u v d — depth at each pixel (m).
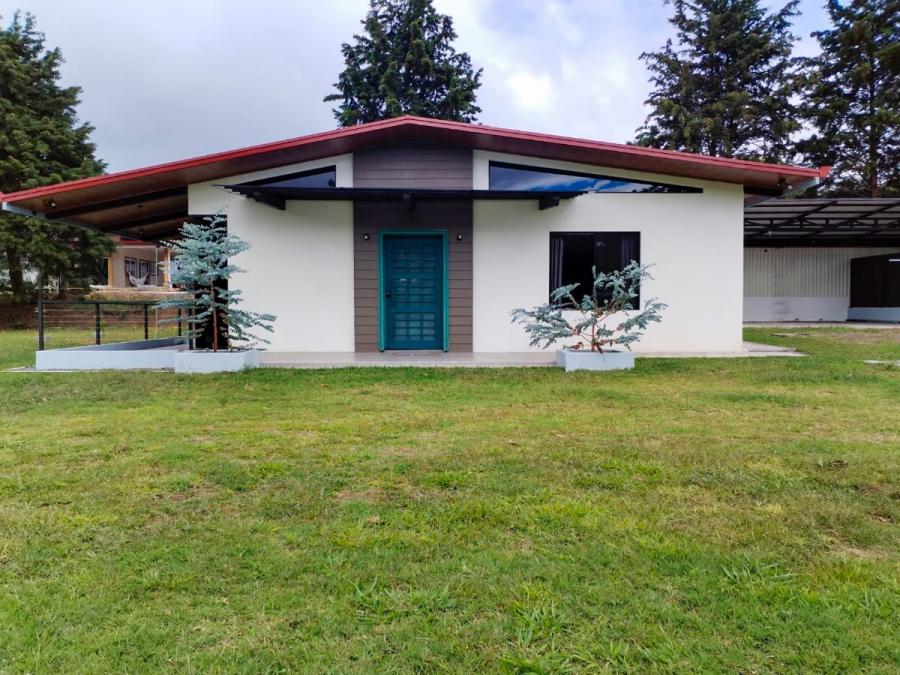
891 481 2.99
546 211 8.62
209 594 1.94
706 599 1.90
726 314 8.62
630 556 2.19
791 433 4.08
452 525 2.48
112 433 4.11
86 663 1.59
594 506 2.68
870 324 16.67
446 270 8.66
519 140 8.09
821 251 18.72
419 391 5.84
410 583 2.01
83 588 1.97
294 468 3.26
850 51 22.31
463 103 24.61
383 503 2.75
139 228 11.35
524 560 2.16
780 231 16.78
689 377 6.66
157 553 2.22
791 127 22.75
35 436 4.02
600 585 1.98
